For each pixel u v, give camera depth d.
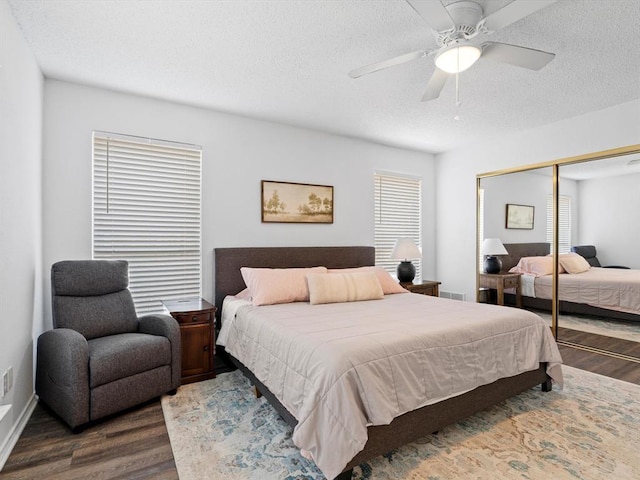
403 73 2.69
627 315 3.41
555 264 3.86
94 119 2.93
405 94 3.08
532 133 4.02
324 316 2.49
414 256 4.25
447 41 1.93
